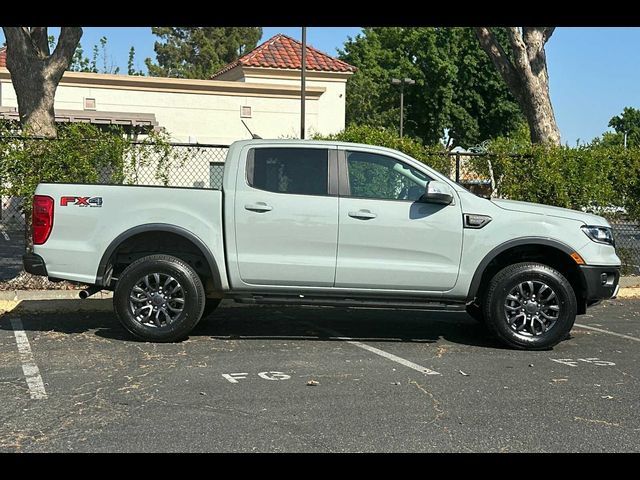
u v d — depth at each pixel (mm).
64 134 10086
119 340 7500
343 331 8305
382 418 5117
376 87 47281
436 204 7285
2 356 6777
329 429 4867
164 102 25766
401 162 7418
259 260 7254
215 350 7145
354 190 7340
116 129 10500
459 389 5891
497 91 44344
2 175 9727
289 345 7469
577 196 11469
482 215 7297
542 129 12703
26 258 7367
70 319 8688
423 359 6941
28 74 10180
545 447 4609
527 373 6453
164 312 7363
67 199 7285
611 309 10234
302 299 7352
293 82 29703
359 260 7258
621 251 11969
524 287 7375
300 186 7324
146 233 7426
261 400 5492
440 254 7289
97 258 7266
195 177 13406
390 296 7363
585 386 6051
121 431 4773
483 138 45094
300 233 7234
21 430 4773
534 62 12578
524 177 11492
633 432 4906
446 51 44750
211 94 26234
